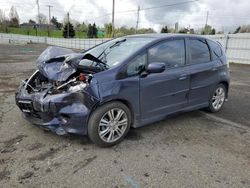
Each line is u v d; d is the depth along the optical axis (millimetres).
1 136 3807
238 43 17047
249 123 4742
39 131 4000
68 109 3365
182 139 3938
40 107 3449
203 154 3467
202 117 5012
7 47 34031
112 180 2812
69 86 3473
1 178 2787
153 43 4023
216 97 5250
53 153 3363
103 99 3402
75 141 3719
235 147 3721
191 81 4516
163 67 3709
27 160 3168
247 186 2779
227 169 3107
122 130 3744
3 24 85562
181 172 3008
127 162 3199
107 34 57094
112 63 3795
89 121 3449
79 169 3010
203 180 2863
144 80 3807
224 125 4605
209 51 4984
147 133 4121
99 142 3533
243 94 7148
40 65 3986
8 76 9156
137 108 3828
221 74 5148
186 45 4516
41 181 2758
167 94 4164
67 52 4383
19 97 3844
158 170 3035
